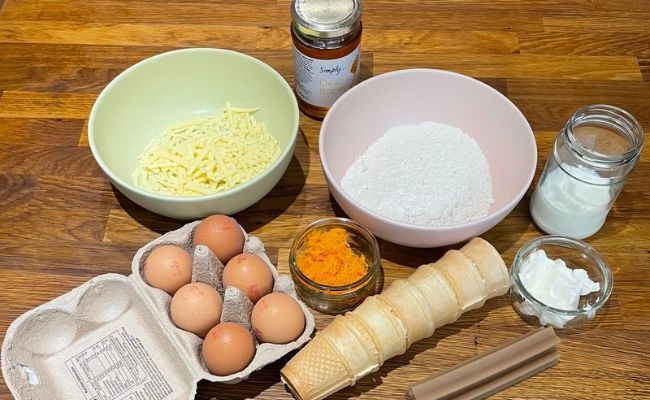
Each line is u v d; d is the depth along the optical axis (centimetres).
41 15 90
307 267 68
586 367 66
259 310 62
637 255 72
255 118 80
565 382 65
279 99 77
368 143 78
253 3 91
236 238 67
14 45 87
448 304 64
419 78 76
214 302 63
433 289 64
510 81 84
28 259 72
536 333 65
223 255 67
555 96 83
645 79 84
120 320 68
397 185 72
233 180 73
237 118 79
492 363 64
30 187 76
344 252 68
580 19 89
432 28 88
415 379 65
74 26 89
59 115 82
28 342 66
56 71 85
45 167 78
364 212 65
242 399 64
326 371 61
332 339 62
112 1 91
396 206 71
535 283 68
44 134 80
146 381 65
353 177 75
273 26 89
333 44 73
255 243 69
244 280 64
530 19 89
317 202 76
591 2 91
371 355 62
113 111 76
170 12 90
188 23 89
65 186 77
